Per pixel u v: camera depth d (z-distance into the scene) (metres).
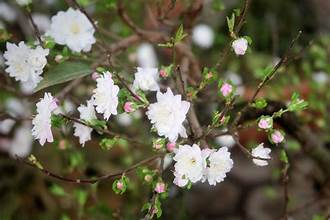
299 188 0.97
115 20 0.92
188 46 0.79
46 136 0.56
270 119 0.57
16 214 0.92
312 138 0.80
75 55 0.64
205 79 0.58
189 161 0.53
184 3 0.77
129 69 0.68
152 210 0.57
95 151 0.93
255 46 1.18
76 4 0.62
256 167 1.10
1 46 0.74
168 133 0.53
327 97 0.92
